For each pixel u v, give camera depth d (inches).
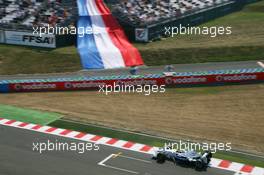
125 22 6353.3
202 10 7263.8
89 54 5826.8
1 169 3238.2
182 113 4303.6
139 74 5374.0
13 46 6176.2
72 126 4008.4
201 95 4751.5
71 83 4968.0
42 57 5816.9
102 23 6382.9
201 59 5812.0
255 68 5497.1
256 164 3334.2
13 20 6501.0
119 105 4512.8
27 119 4168.3
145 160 3390.7
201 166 3223.4
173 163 3351.4
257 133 3868.1
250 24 7165.4
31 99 4729.3
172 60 5782.5
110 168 3265.3
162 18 6501.0
